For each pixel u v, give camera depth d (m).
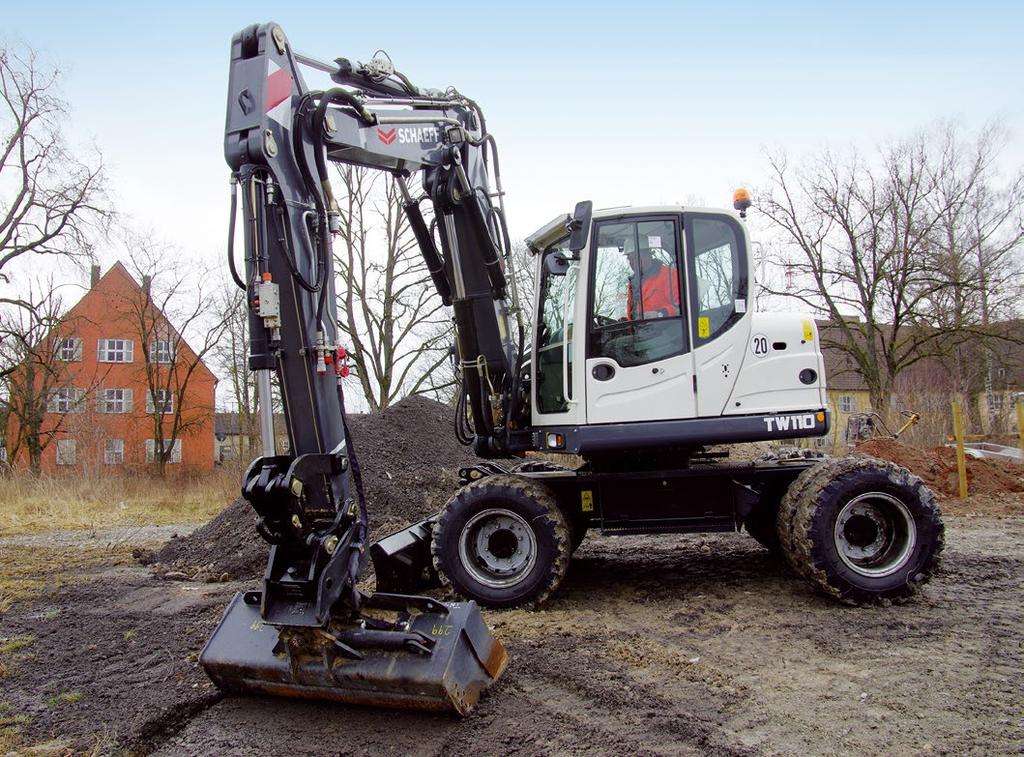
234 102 3.90
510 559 5.53
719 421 5.43
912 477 5.27
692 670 4.14
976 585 5.82
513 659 4.35
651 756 3.21
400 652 3.58
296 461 3.51
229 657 3.79
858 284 26.44
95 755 3.45
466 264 5.49
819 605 5.34
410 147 5.02
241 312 31.47
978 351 25.59
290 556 3.65
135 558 8.58
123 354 35.94
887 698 3.71
